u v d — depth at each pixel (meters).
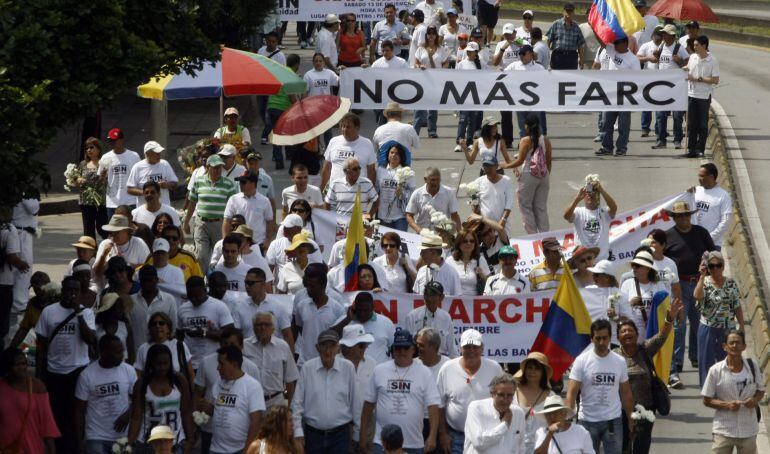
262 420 31.33
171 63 37.47
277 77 55.91
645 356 33.25
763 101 87.12
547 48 75.12
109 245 40.34
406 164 49.19
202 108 82.50
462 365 31.73
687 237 41.56
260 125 77.56
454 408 31.55
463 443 31.48
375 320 34.38
